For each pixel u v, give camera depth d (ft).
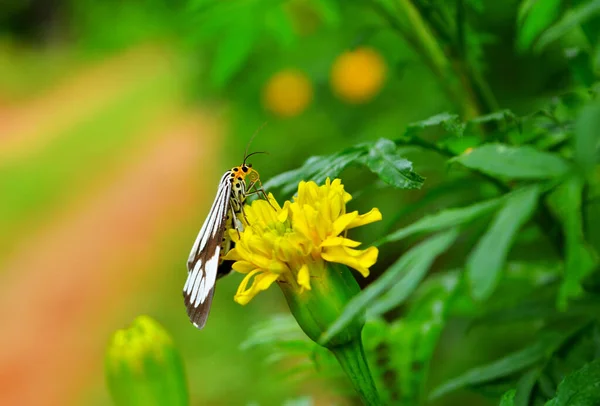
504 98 1.63
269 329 1.09
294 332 1.09
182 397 1.04
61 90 10.84
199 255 1.01
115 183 7.22
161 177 7.10
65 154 7.72
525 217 0.81
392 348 1.06
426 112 2.07
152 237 5.61
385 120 2.20
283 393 2.31
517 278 1.13
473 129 1.10
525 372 1.00
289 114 2.55
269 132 2.64
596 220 1.31
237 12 1.32
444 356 1.70
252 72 2.60
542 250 1.32
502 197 0.84
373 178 2.08
